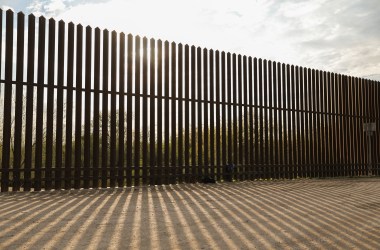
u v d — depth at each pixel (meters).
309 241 5.04
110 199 8.45
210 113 12.98
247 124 13.95
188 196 9.16
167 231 5.43
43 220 5.97
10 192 9.36
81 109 10.42
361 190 11.14
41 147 9.88
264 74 14.68
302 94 15.85
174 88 12.18
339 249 4.68
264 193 10.05
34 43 9.86
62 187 10.23
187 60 12.54
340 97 17.41
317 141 16.33
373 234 5.52
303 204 8.23
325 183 13.34
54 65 10.09
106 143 10.77
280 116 15.02
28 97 9.73
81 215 6.46
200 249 4.55
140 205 7.66
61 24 10.24
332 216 6.88
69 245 4.58
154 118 11.70
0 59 9.50
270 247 4.70
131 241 4.82
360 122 18.14
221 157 13.33
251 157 14.00
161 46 12.01
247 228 5.75
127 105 11.16
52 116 10.03
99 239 4.89
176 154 12.21
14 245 4.52
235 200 8.62
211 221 6.21
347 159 17.41
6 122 9.48
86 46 10.56
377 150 18.70
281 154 14.92
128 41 11.34
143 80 11.57
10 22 9.60
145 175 11.38
